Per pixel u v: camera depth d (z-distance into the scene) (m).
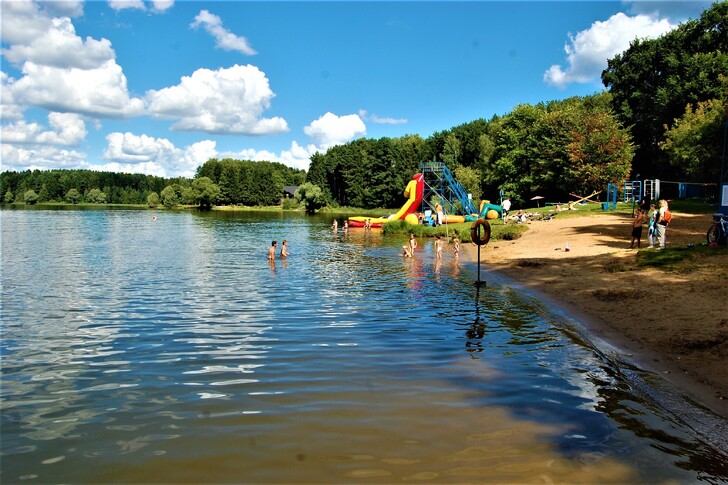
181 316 13.28
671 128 47.12
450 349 10.14
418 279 19.72
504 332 11.48
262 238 41.09
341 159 113.50
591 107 60.00
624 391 7.72
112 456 5.81
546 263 21.09
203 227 56.06
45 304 14.88
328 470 5.45
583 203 48.28
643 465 5.52
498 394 7.67
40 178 155.38
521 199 65.38
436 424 6.60
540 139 61.19
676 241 22.42
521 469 5.44
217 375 8.62
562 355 9.64
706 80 46.28
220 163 152.88
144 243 36.16
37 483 5.28
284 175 177.38
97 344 10.60
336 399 7.48
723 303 11.67
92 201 149.50
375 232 48.69
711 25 49.91
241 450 5.92
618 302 13.22
